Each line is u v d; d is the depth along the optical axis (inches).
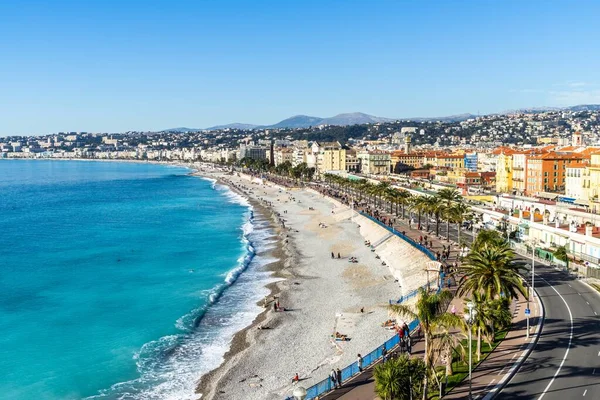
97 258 5930.1
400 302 3700.8
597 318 3046.3
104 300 4330.7
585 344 2664.9
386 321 3543.3
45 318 3897.6
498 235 4315.9
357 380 2437.3
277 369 2987.2
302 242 6663.4
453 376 2348.7
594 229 4645.7
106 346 3373.5
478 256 2817.4
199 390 2792.8
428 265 4050.2
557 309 3230.8
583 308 3233.3
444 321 2023.9
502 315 2792.8
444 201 5959.6
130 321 3826.3
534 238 5265.8
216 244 6702.8
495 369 2409.0
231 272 5137.8
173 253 6161.4
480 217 6692.9
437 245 5393.7
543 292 3599.9
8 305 4202.8
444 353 2308.1
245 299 4328.3
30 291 4598.9
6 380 2906.0
